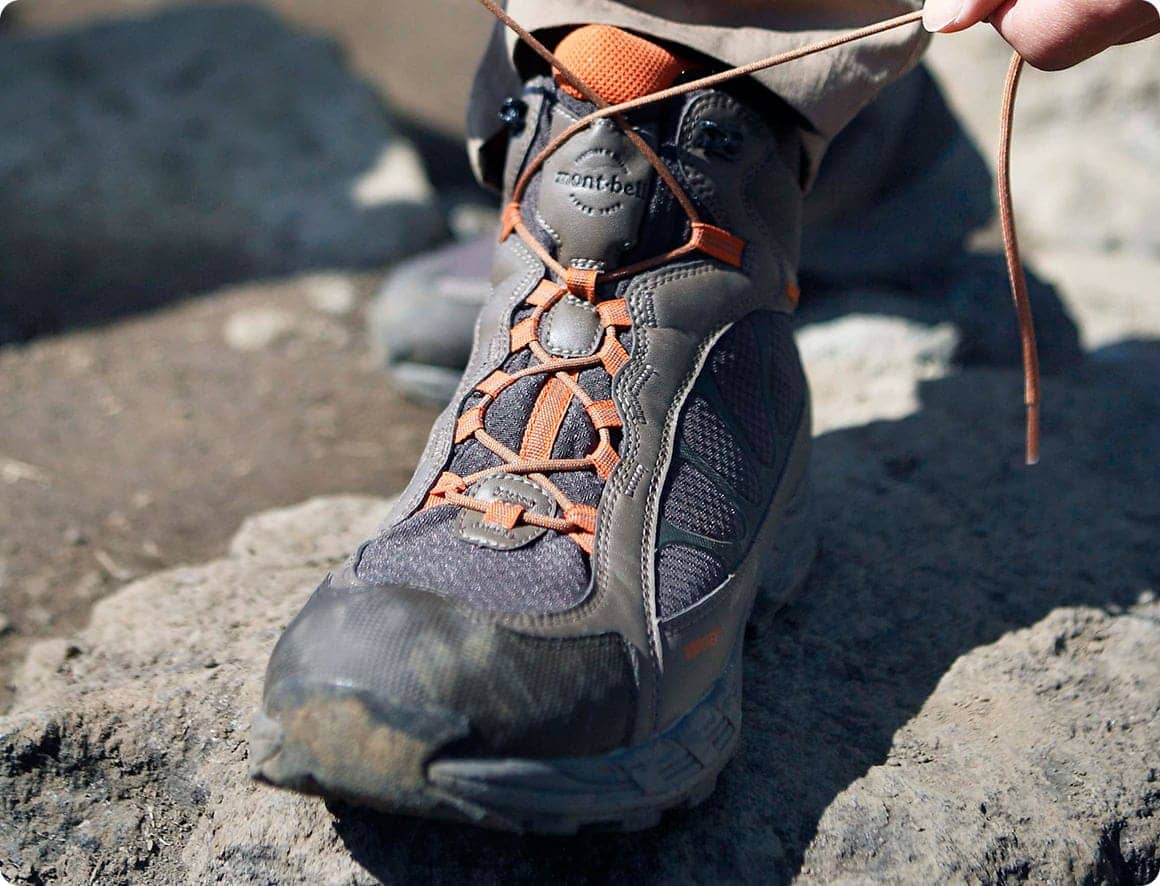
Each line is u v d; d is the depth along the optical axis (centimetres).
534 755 81
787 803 99
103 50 289
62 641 125
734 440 104
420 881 93
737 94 105
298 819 97
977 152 197
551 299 101
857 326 185
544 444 96
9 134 267
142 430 205
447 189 297
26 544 174
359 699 79
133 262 251
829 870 94
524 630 83
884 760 104
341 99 286
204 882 98
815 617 123
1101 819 101
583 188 100
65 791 105
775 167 108
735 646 102
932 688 115
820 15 105
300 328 234
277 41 297
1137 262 227
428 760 79
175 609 126
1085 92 249
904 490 145
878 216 192
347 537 139
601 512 93
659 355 100
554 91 104
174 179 264
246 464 196
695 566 96
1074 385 175
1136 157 246
